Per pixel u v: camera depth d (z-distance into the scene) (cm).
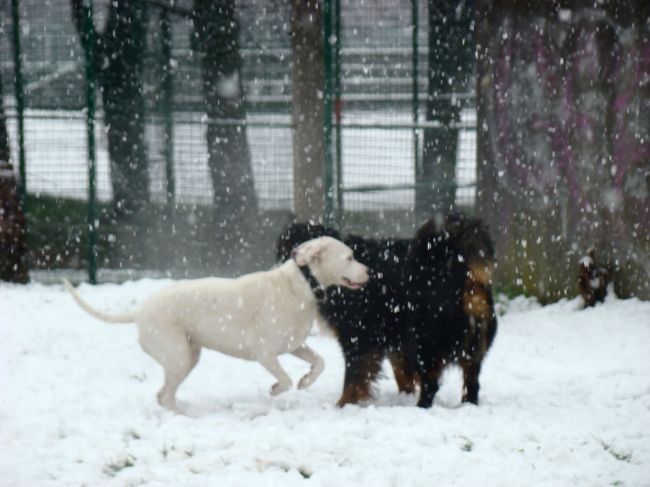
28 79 1636
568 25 1353
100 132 1647
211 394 950
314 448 758
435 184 1458
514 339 1229
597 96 1329
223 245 1594
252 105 1617
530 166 1407
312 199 1497
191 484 687
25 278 1470
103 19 1638
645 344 1170
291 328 874
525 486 687
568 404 927
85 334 1173
